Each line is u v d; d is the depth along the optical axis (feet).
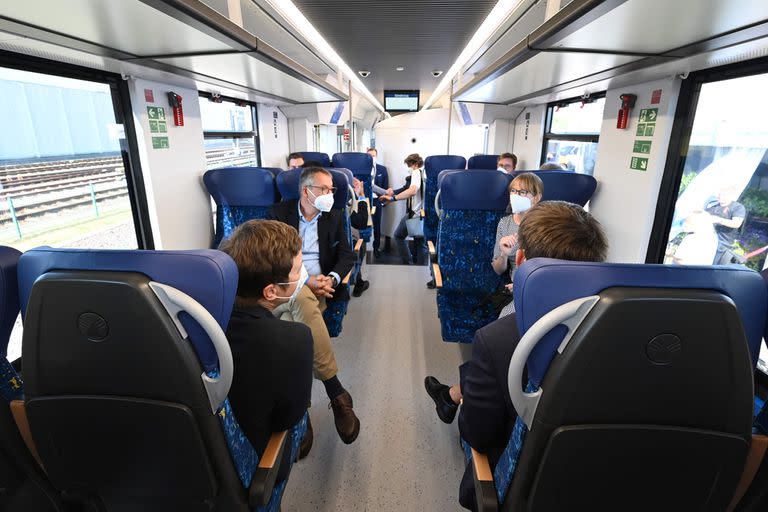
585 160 12.49
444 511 5.29
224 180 10.25
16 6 4.06
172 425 2.69
